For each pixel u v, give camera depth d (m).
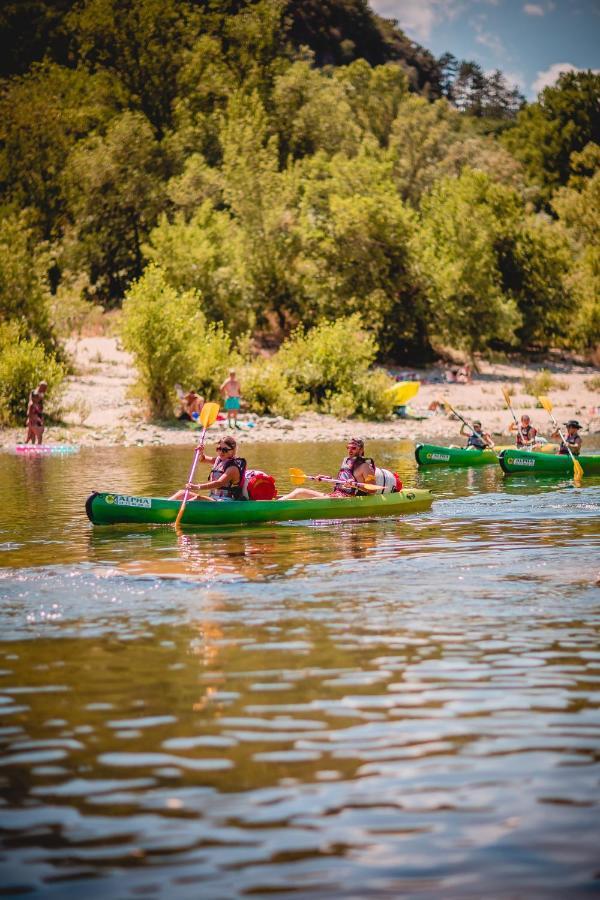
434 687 11.47
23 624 14.65
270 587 17.00
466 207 96.00
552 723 10.28
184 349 60.09
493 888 7.09
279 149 131.50
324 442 52.34
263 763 9.30
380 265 88.44
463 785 8.79
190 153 127.19
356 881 7.20
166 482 33.38
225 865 7.44
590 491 31.77
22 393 56.75
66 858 7.58
